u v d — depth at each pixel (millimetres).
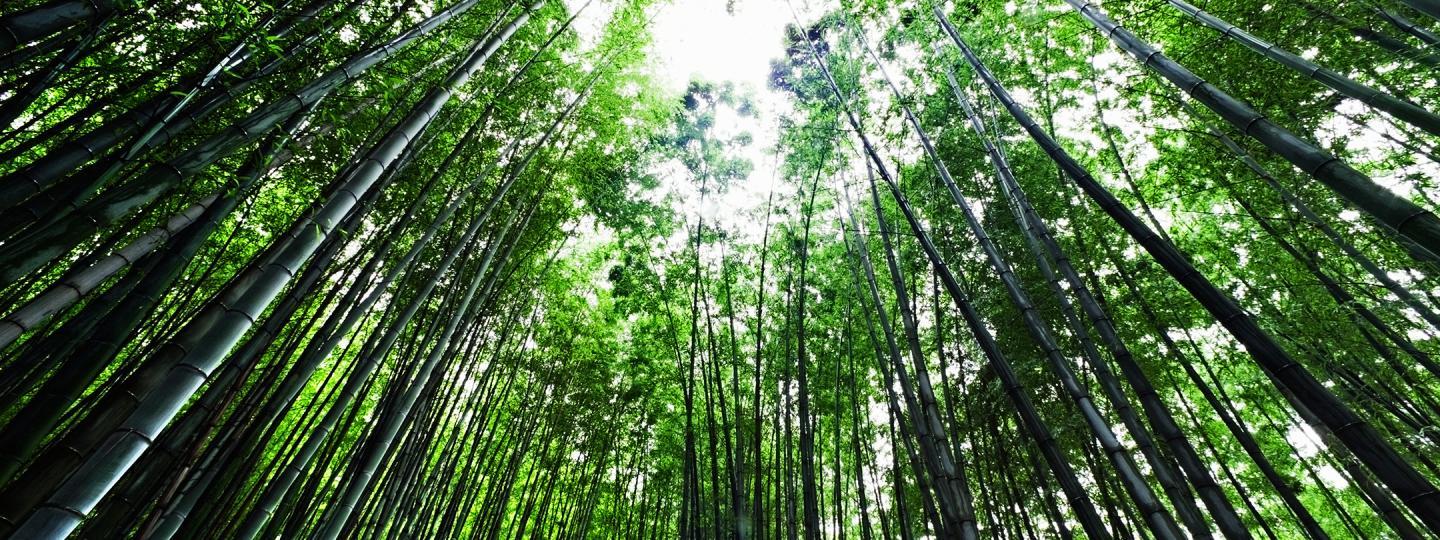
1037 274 5203
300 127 3225
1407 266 4273
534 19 4926
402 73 3377
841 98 5184
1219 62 4504
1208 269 5812
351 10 3109
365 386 4523
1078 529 6719
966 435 6195
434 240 5195
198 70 2410
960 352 5844
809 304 6895
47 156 2002
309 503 4234
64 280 2213
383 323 4555
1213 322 5535
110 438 1555
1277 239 4613
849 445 7789
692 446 6281
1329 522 7680
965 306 3646
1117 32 2979
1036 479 5684
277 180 3930
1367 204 1843
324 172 4020
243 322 1822
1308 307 4668
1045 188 5355
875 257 6281
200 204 2768
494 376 6301
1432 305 4090
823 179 6551
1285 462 6535
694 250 7023
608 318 8055
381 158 2535
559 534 7562
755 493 5121
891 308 6598
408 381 4332
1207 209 5691
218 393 2986
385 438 3811
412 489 5102
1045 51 5480
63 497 1439
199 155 2309
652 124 6414
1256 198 4891
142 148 2227
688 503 6176
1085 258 5133
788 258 6926
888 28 5762
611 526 9320
